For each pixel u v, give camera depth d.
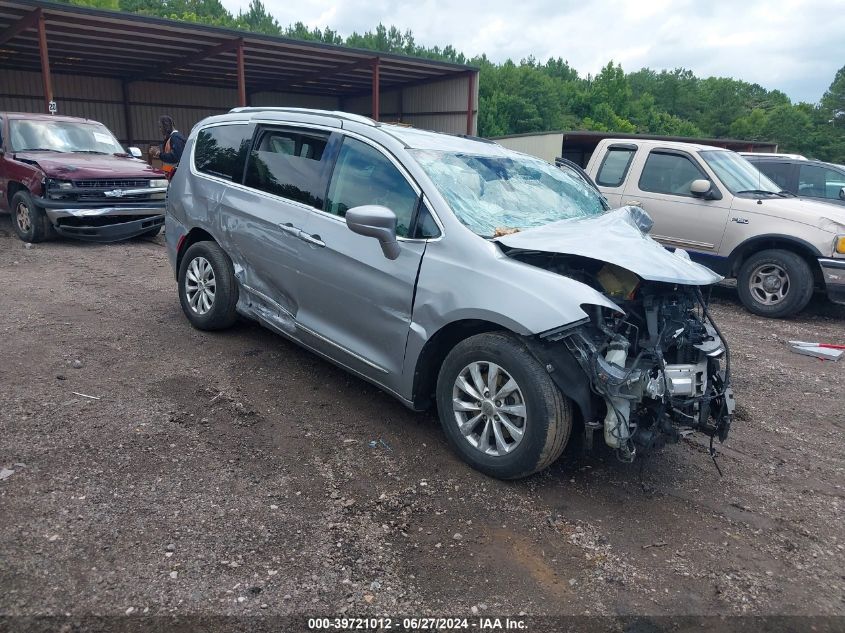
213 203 5.38
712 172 8.31
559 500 3.55
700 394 3.63
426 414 4.46
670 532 3.33
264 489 3.44
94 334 5.57
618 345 3.37
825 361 6.32
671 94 138.25
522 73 93.56
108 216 9.80
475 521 3.30
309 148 4.73
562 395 3.41
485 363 3.61
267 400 4.52
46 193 9.48
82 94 27.58
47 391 4.36
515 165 4.74
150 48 21.80
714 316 7.96
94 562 2.78
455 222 3.79
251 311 5.21
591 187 5.35
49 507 3.11
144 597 2.61
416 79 28.94
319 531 3.13
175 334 5.69
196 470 3.56
